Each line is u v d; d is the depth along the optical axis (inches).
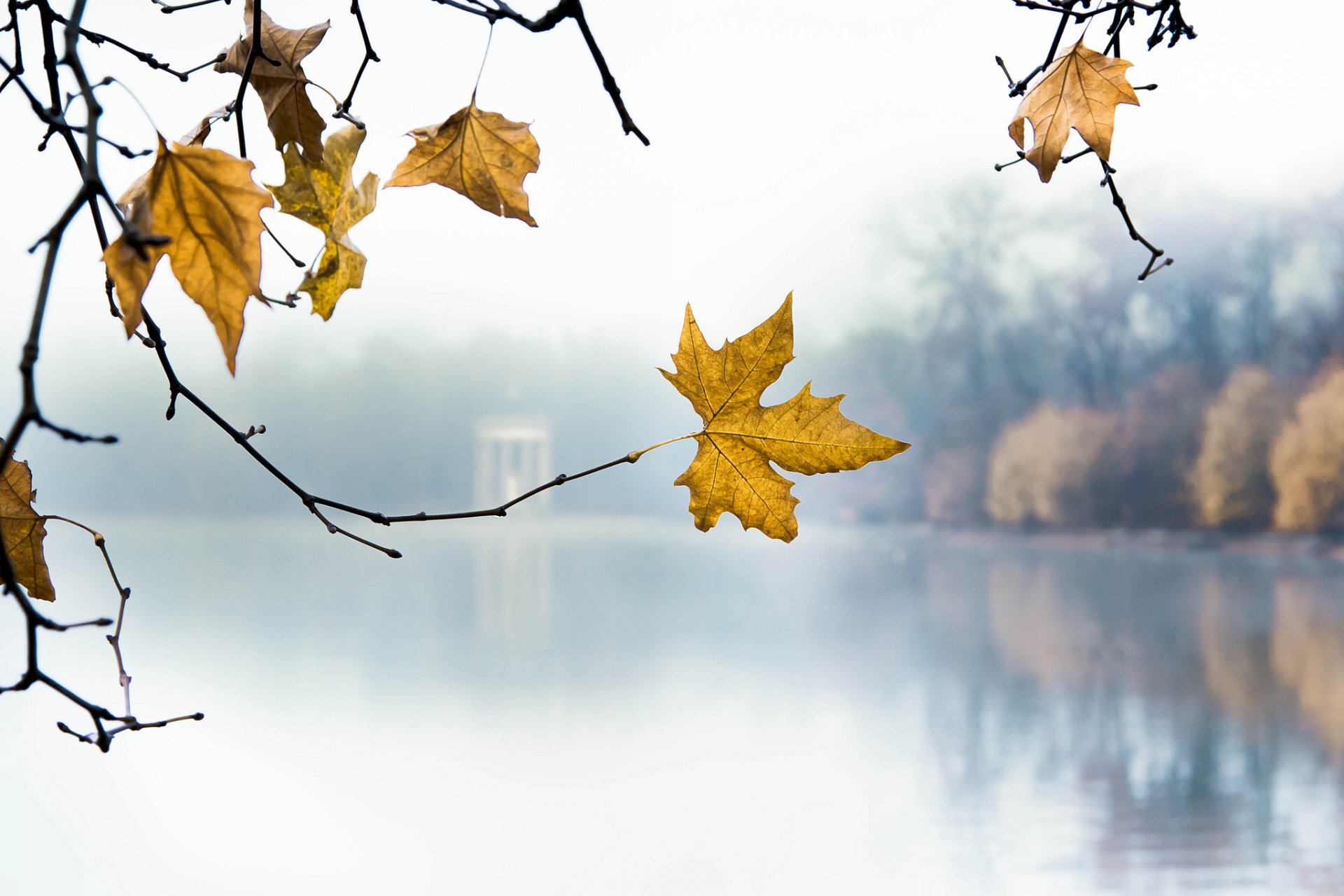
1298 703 654.5
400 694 774.5
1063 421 2288.4
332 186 34.9
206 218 21.3
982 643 970.1
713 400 30.5
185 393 31.0
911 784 505.0
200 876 406.6
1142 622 1051.3
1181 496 2043.6
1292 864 365.4
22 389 16.6
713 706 713.0
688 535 3132.4
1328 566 1540.4
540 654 948.6
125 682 28.5
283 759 596.4
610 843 436.1
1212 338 2166.6
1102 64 44.6
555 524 3661.4
